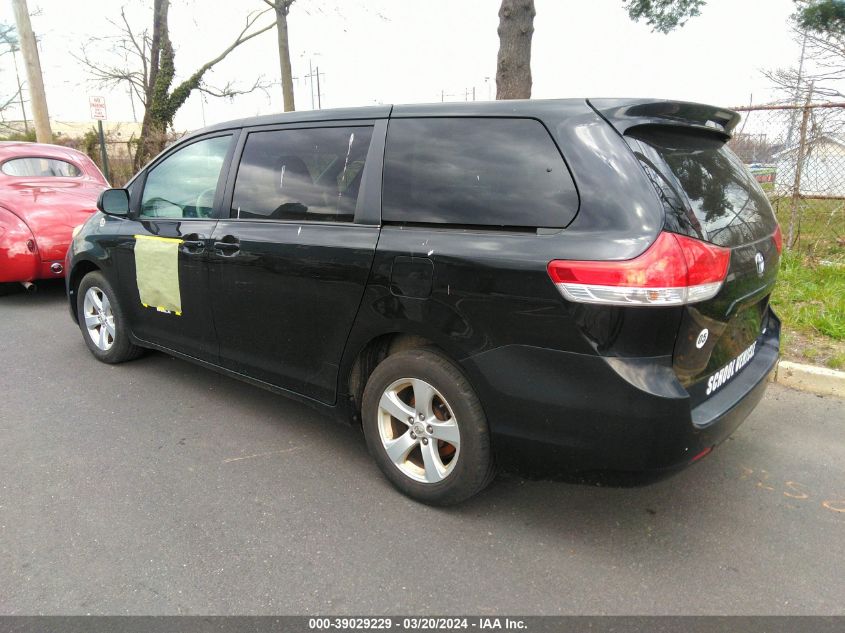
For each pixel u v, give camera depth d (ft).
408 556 8.38
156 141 54.65
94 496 9.78
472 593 7.69
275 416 12.82
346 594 7.66
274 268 10.57
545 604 7.50
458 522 9.15
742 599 7.59
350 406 10.39
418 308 8.69
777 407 13.08
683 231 7.32
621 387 7.23
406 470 9.61
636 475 7.59
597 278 7.19
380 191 9.45
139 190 14.02
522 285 7.72
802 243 22.29
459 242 8.38
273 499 9.75
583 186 7.65
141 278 13.62
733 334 8.74
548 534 8.87
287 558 8.33
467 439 8.57
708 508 9.56
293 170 10.77
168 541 8.67
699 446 7.66
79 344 17.56
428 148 9.11
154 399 13.62
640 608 7.45
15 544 8.57
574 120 7.99
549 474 8.18
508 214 8.15
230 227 11.50
